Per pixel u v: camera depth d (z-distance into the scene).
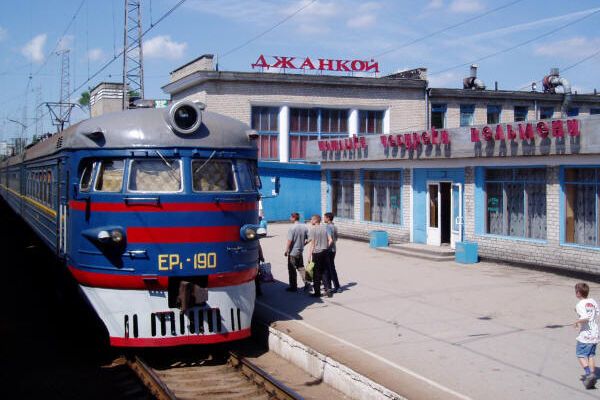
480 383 7.10
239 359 8.78
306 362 8.63
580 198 13.80
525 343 8.80
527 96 31.77
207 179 8.77
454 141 16.42
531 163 14.62
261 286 13.55
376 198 20.89
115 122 8.78
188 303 8.20
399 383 7.06
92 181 8.71
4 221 31.72
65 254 9.83
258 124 28.73
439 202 17.89
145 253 8.31
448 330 9.55
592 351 7.06
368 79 29.56
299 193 29.00
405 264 16.11
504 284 13.16
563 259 14.02
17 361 9.22
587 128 12.80
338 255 17.91
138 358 8.82
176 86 29.81
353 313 10.76
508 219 15.73
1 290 14.65
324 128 29.83
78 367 8.94
